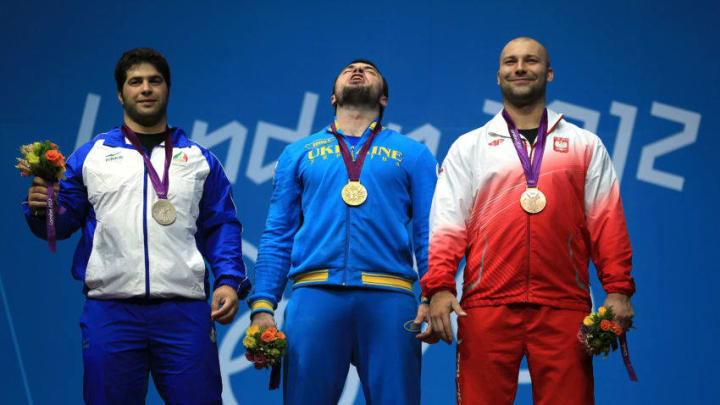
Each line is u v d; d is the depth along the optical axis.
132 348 12.87
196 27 20.27
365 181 14.00
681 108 19.52
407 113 19.98
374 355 13.40
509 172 12.98
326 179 14.09
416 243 14.08
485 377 12.58
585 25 19.95
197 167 13.73
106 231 13.02
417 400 13.47
